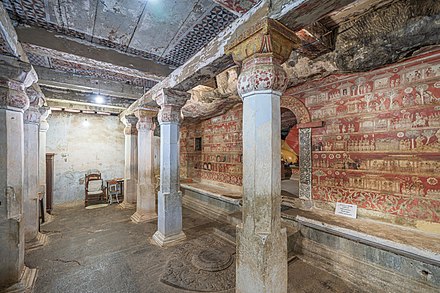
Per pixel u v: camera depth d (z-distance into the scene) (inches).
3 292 79.0
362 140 101.6
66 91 180.9
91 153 245.6
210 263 104.2
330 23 82.3
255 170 62.3
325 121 115.7
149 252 117.0
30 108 129.3
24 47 83.5
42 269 100.2
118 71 111.2
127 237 137.6
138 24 81.8
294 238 112.7
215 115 202.8
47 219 170.7
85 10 72.9
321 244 106.1
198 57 90.7
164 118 127.3
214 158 209.9
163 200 127.6
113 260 108.7
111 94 167.6
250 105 64.0
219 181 203.5
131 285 89.0
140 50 104.3
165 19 78.5
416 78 85.5
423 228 83.6
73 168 235.3
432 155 81.7
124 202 214.1
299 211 120.6
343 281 93.0
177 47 101.1
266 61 61.3
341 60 87.9
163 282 91.0
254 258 61.6
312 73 104.5
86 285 88.7
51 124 224.7
